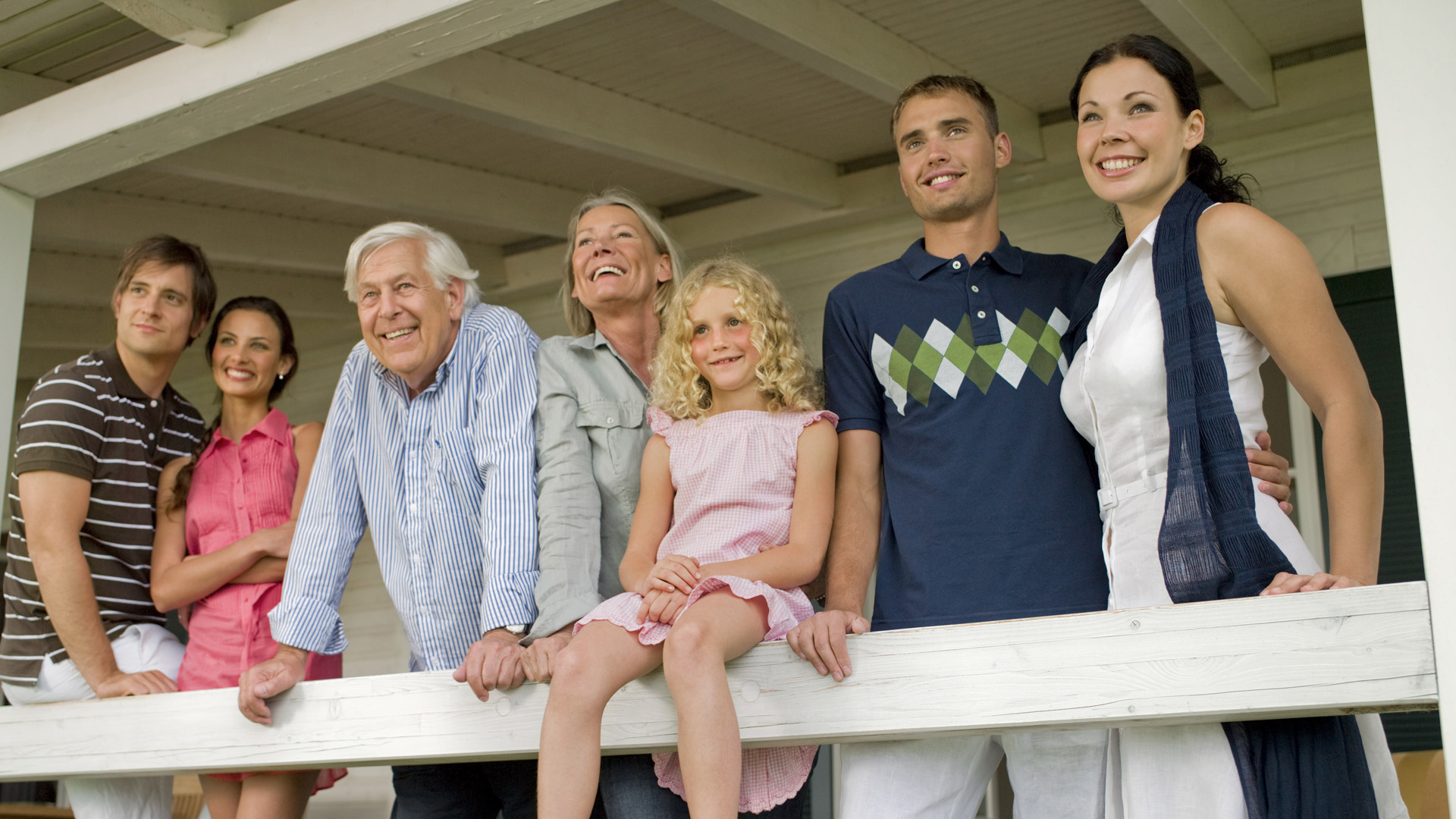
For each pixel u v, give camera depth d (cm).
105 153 326
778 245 525
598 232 283
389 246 275
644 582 225
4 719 306
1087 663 195
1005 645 203
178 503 327
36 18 360
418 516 270
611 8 367
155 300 324
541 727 211
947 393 241
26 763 301
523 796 284
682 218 532
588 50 394
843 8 370
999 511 232
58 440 306
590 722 206
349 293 284
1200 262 202
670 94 427
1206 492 191
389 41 274
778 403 250
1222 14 373
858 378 255
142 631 323
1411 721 397
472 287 291
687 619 209
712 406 256
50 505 303
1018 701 200
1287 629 181
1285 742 188
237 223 509
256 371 337
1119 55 222
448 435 270
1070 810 235
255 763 270
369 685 259
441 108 383
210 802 314
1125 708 191
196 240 496
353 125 441
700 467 243
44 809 556
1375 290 413
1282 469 205
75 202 468
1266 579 187
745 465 242
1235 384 203
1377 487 185
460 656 273
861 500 249
